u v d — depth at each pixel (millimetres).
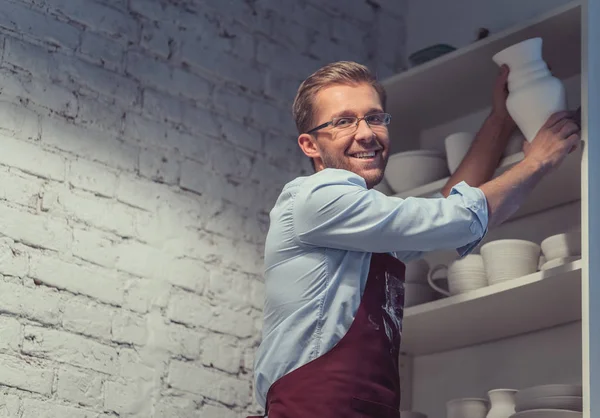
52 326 2713
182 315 2975
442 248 2090
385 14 3742
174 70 3176
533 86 2623
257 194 3260
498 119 2766
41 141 2834
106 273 2855
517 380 2986
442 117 3342
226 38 3328
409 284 2951
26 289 2693
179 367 2924
